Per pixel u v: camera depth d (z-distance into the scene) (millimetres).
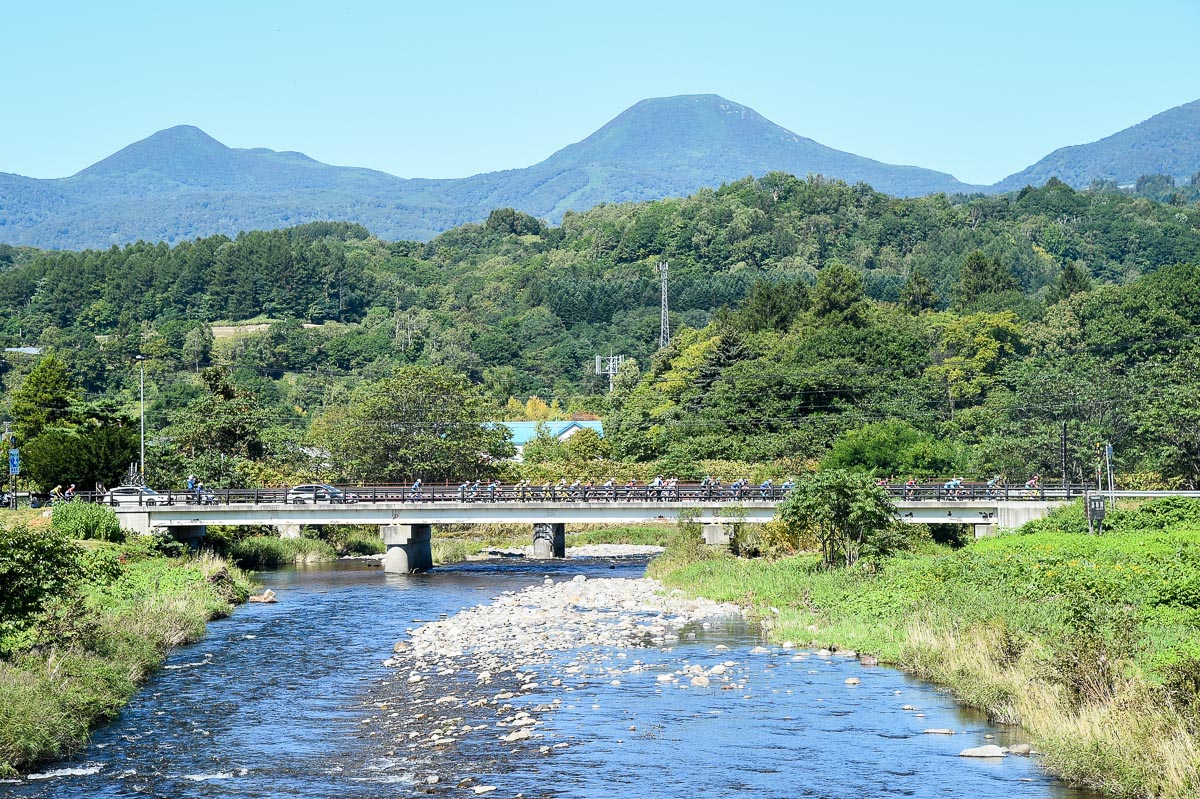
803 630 54062
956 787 31250
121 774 33625
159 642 53250
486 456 130125
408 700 42375
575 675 46000
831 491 68812
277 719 39812
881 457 112250
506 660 49812
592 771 33125
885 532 69875
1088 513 76875
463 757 34656
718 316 193750
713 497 93500
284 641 56469
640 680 44781
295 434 144625
